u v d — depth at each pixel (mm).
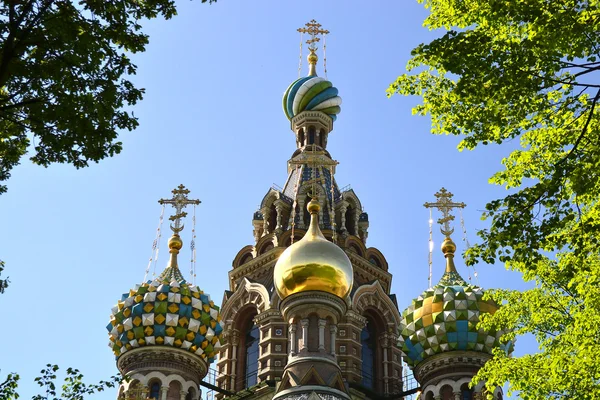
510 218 20734
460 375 46219
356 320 52188
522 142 24844
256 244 57312
